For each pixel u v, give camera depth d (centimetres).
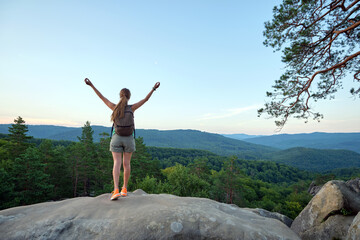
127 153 332
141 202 320
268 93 998
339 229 426
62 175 3712
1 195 2530
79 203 314
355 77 855
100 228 244
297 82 929
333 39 811
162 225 244
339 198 456
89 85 341
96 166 4372
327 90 908
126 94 340
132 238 230
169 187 2680
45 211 291
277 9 915
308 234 478
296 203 4716
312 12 847
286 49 909
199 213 271
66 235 238
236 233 243
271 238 250
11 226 251
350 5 762
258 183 8644
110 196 349
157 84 336
